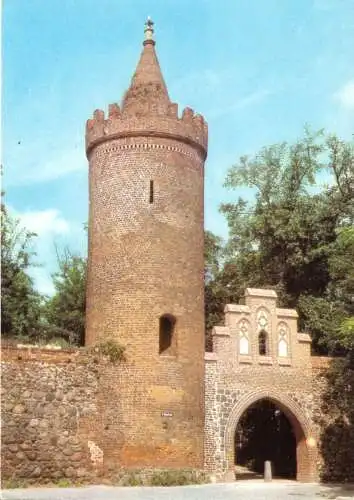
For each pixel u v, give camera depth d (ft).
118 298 98.37
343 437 109.81
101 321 99.14
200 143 107.14
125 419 94.22
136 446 93.35
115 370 96.07
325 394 110.11
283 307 139.64
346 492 91.15
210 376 103.60
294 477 116.57
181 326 98.73
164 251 99.76
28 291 151.84
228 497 80.48
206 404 102.27
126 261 99.19
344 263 109.40
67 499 75.61
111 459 93.30
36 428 92.12
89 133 108.06
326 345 128.77
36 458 91.30
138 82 107.34
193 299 100.99
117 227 100.73
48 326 156.25
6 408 91.25
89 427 94.27
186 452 95.25
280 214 143.84
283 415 125.90
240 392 104.68
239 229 160.45
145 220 100.07
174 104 105.09
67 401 94.17
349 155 144.36
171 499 76.79
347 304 116.37
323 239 140.05
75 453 92.94
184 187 103.40
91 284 102.68
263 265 150.00
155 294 97.96
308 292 142.31
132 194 101.19
